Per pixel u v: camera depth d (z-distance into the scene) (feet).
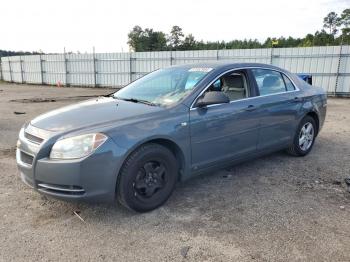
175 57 73.77
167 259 8.78
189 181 14.20
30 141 10.73
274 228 10.30
